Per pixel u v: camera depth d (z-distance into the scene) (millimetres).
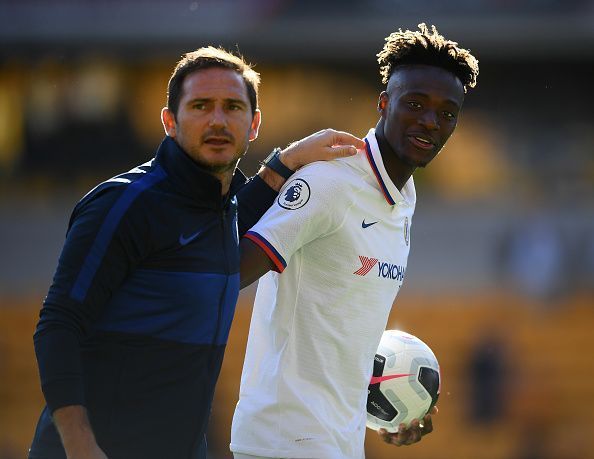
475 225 58719
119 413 12000
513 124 65562
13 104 60719
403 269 15188
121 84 62031
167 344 12062
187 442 12484
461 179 63156
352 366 14539
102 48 60250
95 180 61562
